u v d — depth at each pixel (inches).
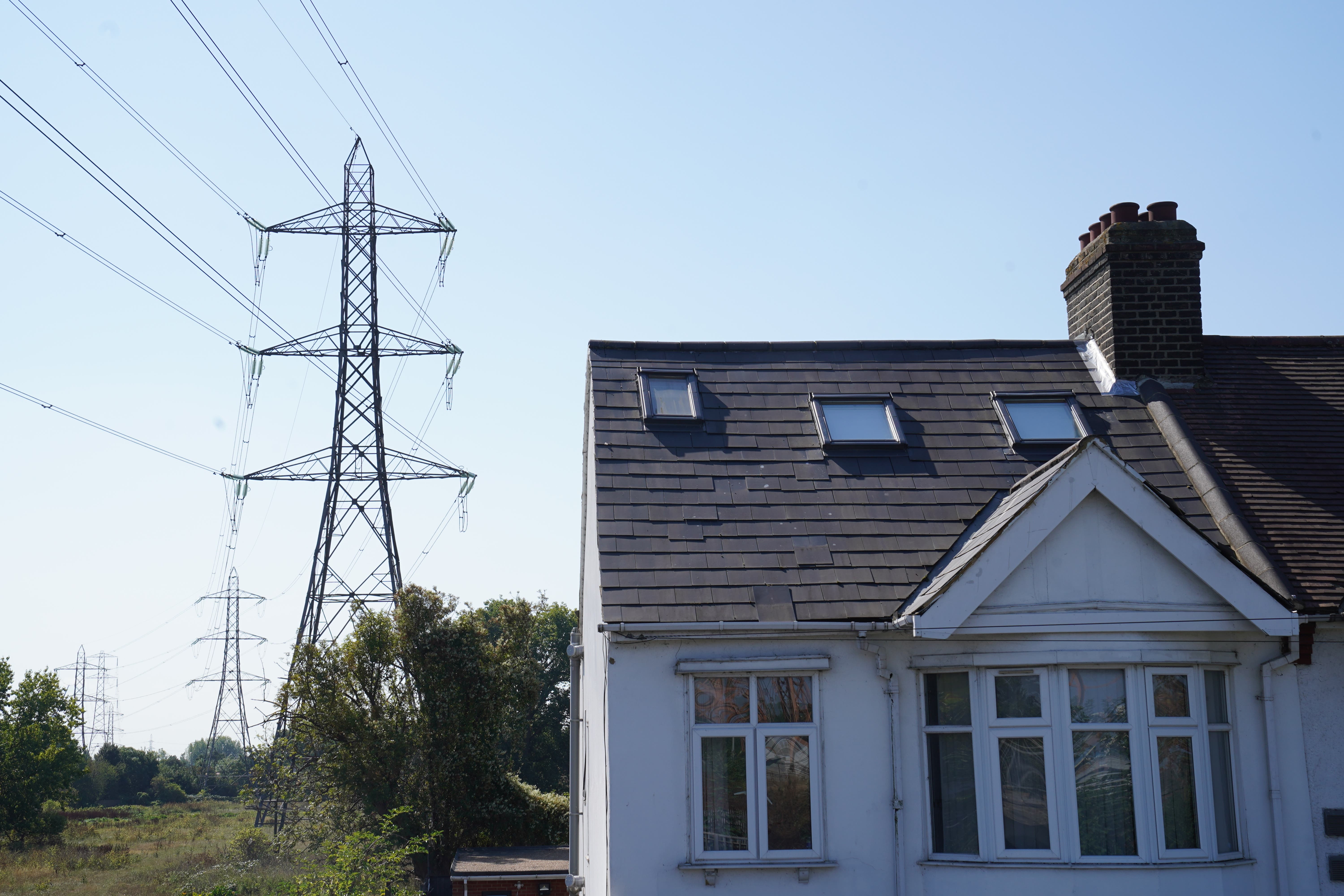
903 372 612.1
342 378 1475.1
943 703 455.2
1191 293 614.9
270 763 1498.5
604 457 528.1
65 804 2444.6
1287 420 586.2
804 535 495.2
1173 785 443.2
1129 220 628.4
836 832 443.2
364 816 1397.6
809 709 455.2
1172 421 569.6
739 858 440.8
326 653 1473.9
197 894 1199.6
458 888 1120.8
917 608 432.8
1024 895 427.5
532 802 1561.3
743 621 447.8
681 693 450.6
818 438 557.3
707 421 562.3
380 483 1471.5
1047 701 443.2
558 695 2965.1
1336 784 448.8
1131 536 446.0
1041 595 441.1
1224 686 460.4
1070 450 444.5
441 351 1497.3
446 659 1513.3
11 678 2361.0
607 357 607.2
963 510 515.5
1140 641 444.1
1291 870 443.2
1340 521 509.0
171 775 4475.9
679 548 482.9
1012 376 611.8
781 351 626.2
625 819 440.8
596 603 577.0
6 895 1302.9
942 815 447.2
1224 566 437.1
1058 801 434.0
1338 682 455.8
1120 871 426.6
